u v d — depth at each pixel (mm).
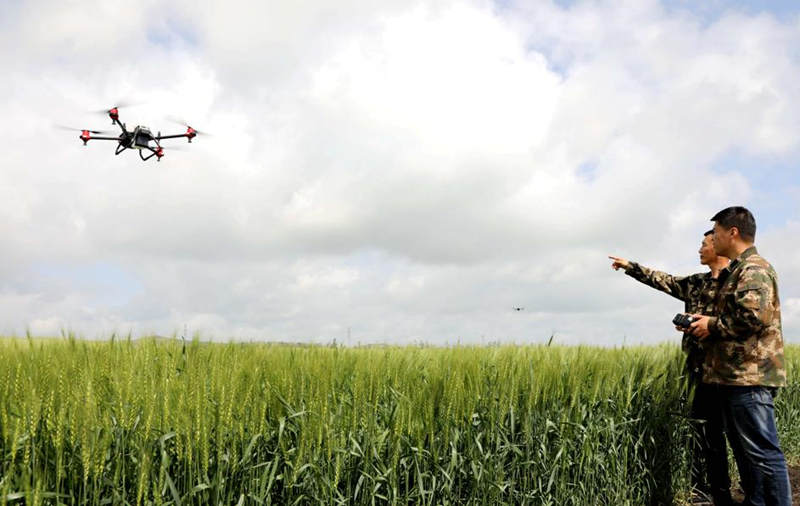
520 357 5387
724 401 4965
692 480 6332
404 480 3936
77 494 2664
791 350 10430
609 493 5148
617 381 5566
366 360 4539
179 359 3709
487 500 4242
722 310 4957
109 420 2889
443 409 4027
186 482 2883
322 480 3283
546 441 4801
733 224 5051
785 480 4719
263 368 3824
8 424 2639
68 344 3652
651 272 6285
